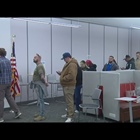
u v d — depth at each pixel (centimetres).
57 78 787
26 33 709
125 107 452
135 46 1052
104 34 943
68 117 449
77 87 520
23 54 704
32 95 730
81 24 857
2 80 455
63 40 807
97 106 430
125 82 533
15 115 492
